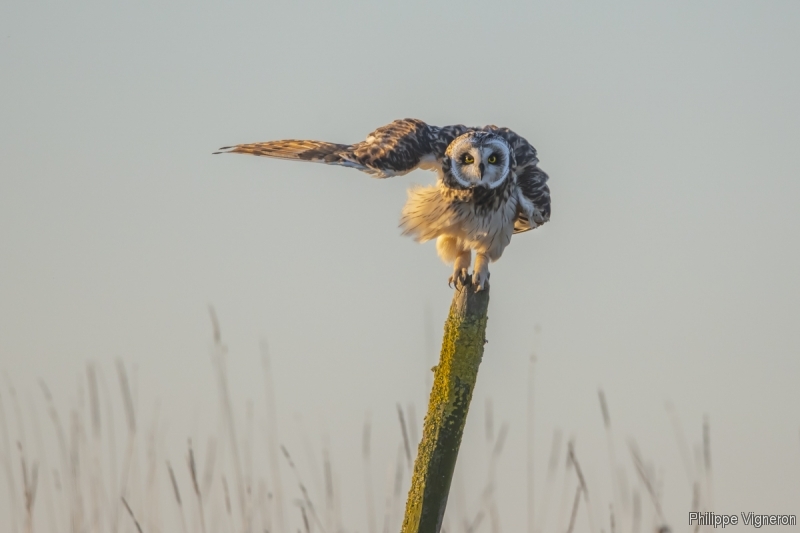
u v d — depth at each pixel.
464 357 9.98
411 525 10.01
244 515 12.96
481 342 10.07
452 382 9.99
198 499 12.80
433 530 9.96
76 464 13.22
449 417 9.98
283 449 13.35
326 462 13.12
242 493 13.07
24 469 13.06
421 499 9.98
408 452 12.78
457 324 10.02
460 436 10.02
